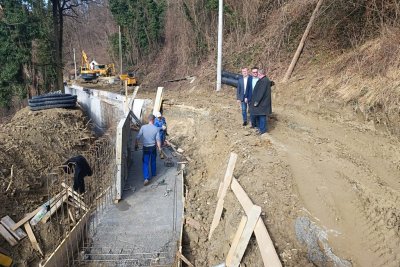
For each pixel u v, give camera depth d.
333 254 4.96
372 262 4.78
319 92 11.19
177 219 7.63
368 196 5.94
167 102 15.94
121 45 37.09
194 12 23.56
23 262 6.95
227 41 20.92
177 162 10.81
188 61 24.41
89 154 10.55
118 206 8.25
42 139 11.14
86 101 22.39
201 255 6.55
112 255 6.73
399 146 7.70
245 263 5.34
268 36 17.34
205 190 8.42
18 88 23.39
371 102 8.98
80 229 7.27
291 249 5.07
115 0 35.66
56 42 25.47
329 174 6.73
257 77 9.53
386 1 10.89
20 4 22.62
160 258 6.62
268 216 5.64
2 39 22.36
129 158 10.74
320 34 14.09
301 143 8.41
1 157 8.92
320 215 5.65
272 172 6.80
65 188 8.19
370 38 11.32
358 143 8.22
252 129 9.84
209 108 13.34
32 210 8.16
